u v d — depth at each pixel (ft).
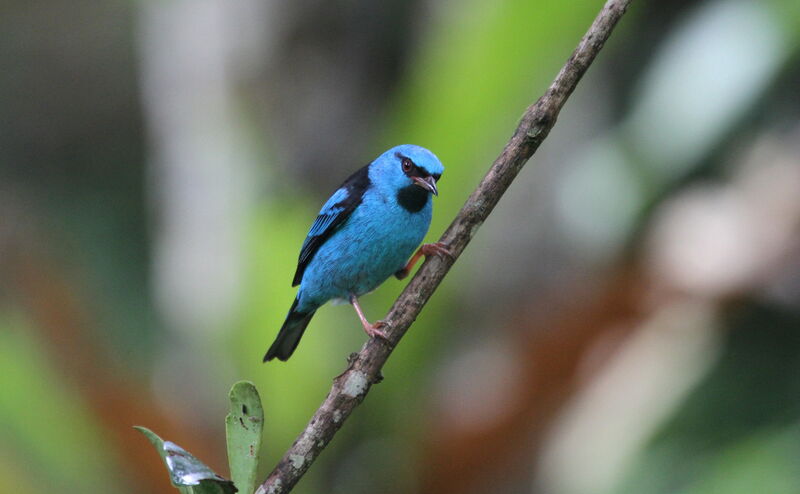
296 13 49.55
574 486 32.17
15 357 29.50
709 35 35.94
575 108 47.14
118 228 72.23
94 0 73.46
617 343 30.91
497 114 30.99
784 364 45.21
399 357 31.42
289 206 34.09
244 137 48.88
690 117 35.53
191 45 51.80
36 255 32.89
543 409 30.25
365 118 49.78
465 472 30.63
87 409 29.48
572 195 41.57
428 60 32.78
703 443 42.68
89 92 76.13
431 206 28.81
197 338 38.70
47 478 28.96
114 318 48.42
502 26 29.99
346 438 32.50
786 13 34.30
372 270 29.09
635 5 45.24
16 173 75.51
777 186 36.52
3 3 72.33
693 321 32.78
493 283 43.47
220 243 43.70
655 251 35.24
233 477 14.28
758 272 34.22
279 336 30.66
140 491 29.53
